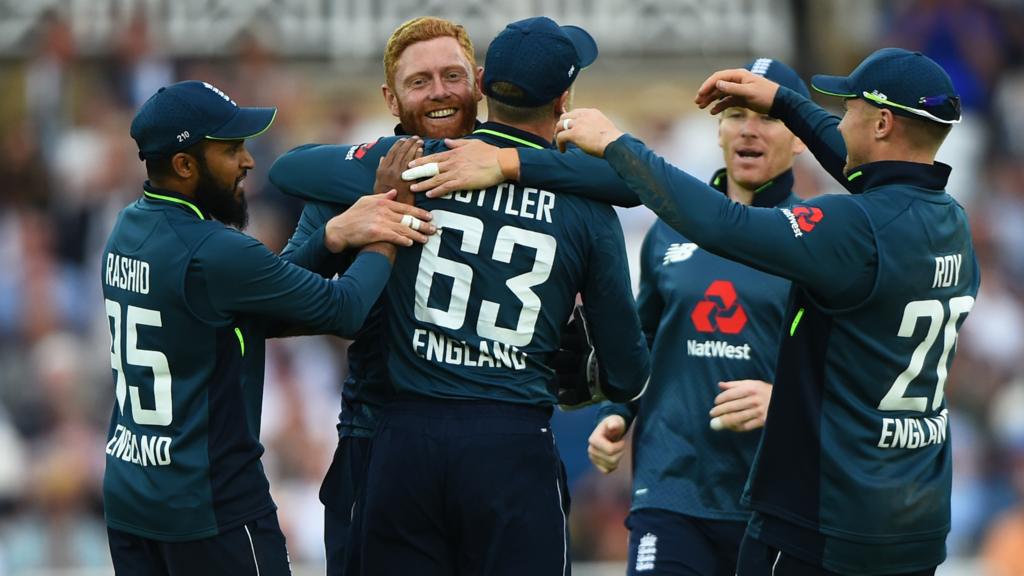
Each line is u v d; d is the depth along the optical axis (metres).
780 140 20.72
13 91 46.00
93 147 44.97
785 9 47.19
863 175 17.12
